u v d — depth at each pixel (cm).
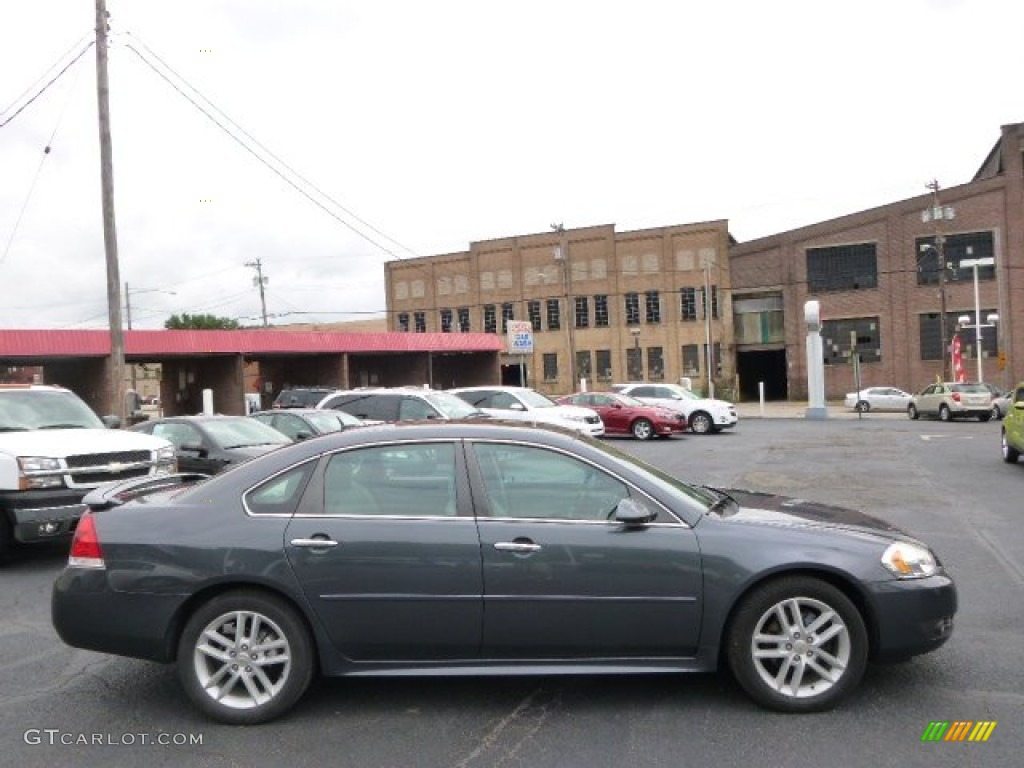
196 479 604
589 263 6456
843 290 5725
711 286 6134
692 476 1569
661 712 468
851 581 459
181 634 475
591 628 461
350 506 477
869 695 486
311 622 464
